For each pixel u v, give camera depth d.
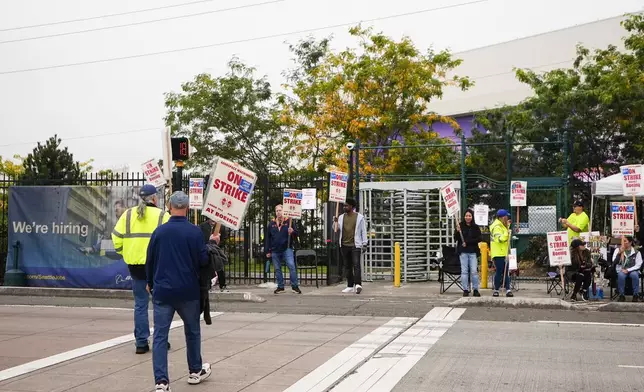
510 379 7.99
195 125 38.72
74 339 10.76
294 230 17.27
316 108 33.66
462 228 15.78
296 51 38.28
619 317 12.97
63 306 15.04
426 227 19.77
